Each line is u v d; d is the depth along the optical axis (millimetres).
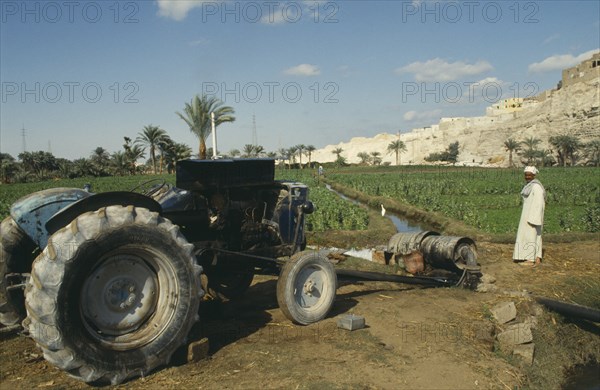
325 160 169500
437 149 137000
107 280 4562
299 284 6113
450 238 9047
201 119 20344
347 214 20703
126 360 4406
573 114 104188
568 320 7453
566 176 55625
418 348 5406
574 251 11602
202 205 6059
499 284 8719
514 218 21328
